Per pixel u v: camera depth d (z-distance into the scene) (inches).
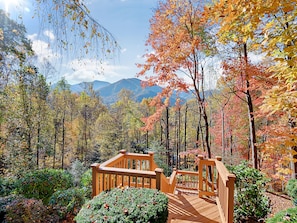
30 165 414.3
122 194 107.0
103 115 962.7
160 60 295.3
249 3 93.0
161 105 335.9
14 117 353.1
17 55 129.4
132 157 179.0
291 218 94.3
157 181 122.1
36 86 342.6
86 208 97.2
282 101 118.6
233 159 432.5
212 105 498.9
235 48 281.3
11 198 148.6
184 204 156.2
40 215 134.2
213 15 115.5
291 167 230.2
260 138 443.5
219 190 145.9
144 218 86.5
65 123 768.9
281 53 117.0
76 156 839.1
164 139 890.1
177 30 297.1
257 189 164.4
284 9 96.1
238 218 162.9
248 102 311.1
